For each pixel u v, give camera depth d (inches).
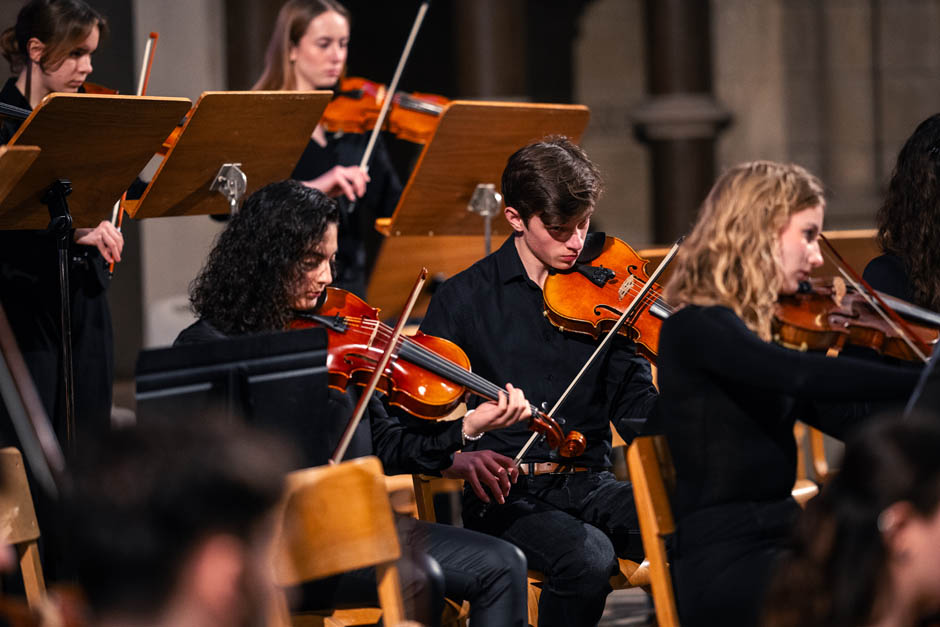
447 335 269.3
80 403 305.7
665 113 714.8
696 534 206.5
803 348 224.8
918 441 127.2
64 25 288.7
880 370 197.3
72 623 104.4
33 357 293.1
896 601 127.7
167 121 267.9
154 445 95.7
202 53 568.7
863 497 127.0
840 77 747.4
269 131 295.1
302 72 389.4
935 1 743.1
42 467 199.5
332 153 392.5
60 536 103.9
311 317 245.9
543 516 254.2
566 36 778.2
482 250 444.1
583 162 263.4
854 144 749.3
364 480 188.5
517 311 269.9
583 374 265.0
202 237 567.8
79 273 304.7
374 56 766.5
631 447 208.7
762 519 204.1
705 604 202.4
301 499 181.8
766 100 746.8
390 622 195.2
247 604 95.4
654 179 732.0
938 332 244.7
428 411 242.5
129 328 578.9
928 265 258.5
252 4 569.9
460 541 233.3
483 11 660.1
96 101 250.2
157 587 93.4
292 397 207.3
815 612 130.2
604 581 246.4
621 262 287.6
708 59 722.8
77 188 265.6
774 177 209.8
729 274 209.0
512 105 332.8
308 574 183.0
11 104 295.3
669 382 211.3
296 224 232.8
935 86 747.4
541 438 265.6
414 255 436.5
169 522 92.7
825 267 386.9
